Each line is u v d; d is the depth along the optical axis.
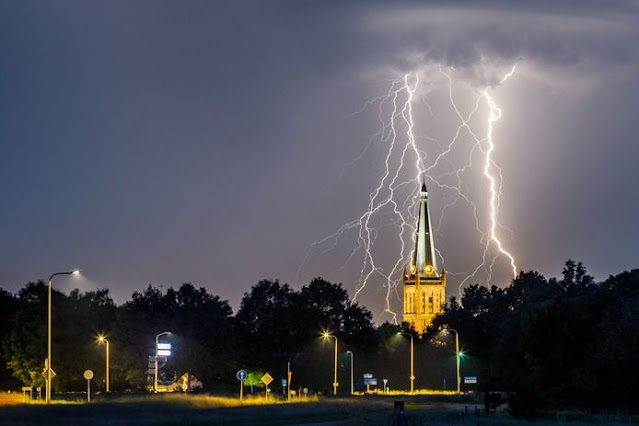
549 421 82.56
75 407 92.75
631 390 95.88
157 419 86.56
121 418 87.12
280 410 100.50
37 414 86.69
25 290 177.38
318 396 140.25
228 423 86.62
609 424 79.12
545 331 102.56
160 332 171.50
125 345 164.88
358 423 83.06
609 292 118.19
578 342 101.44
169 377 171.50
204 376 178.00
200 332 176.38
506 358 144.50
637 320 98.06
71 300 165.12
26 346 157.38
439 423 81.06
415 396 147.50
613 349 96.50
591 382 97.25
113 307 173.12
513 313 177.00
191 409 100.75
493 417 87.69
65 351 157.25
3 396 125.56
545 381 101.69
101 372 158.88
